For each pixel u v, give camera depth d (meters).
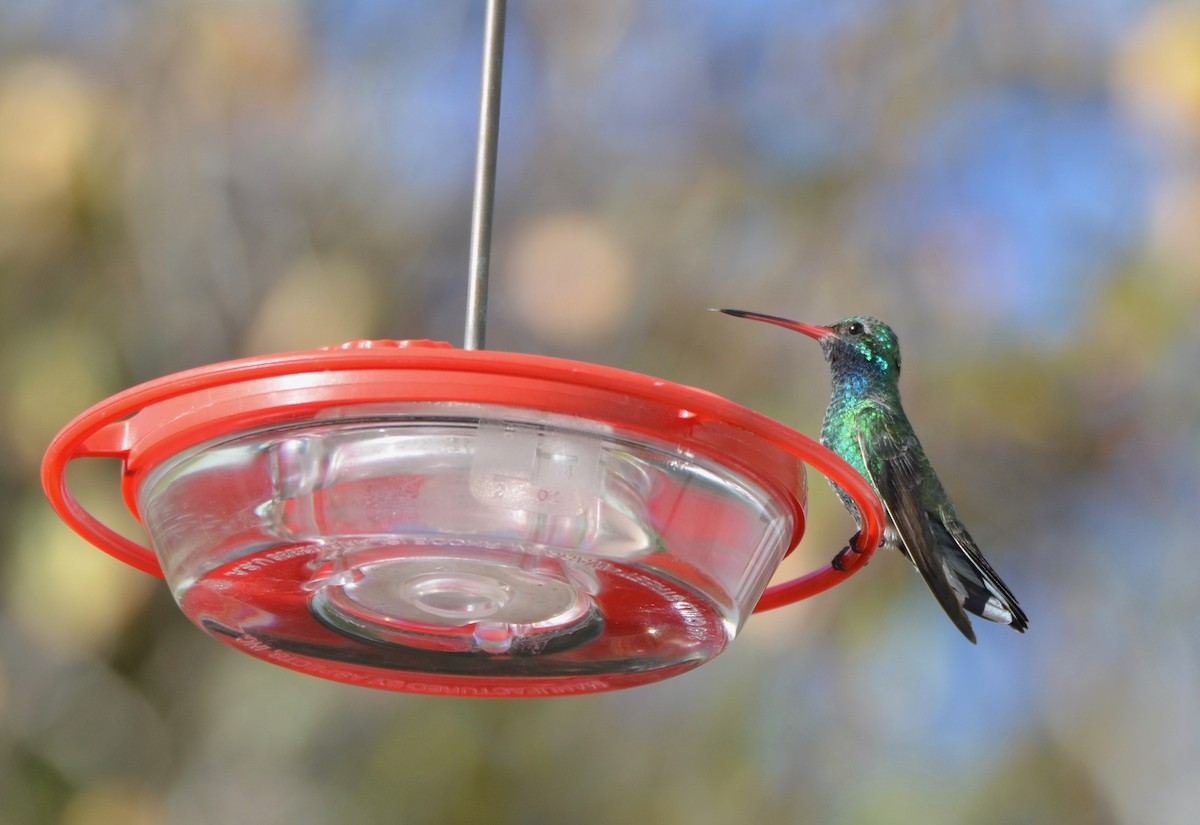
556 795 11.85
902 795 11.77
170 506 4.82
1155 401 12.45
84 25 12.08
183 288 11.92
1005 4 13.25
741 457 4.73
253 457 4.60
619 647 5.14
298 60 12.34
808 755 11.95
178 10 12.09
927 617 12.14
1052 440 12.53
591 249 12.49
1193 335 12.27
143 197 11.76
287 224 12.52
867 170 12.92
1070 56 13.20
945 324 12.42
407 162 13.12
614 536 4.55
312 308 12.07
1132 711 12.60
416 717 11.77
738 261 12.74
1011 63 13.23
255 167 12.53
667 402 4.51
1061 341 12.36
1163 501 12.76
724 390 12.30
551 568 4.68
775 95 13.43
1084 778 12.37
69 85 11.52
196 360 11.86
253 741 11.55
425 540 4.48
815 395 12.16
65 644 10.93
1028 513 12.68
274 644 5.18
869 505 5.11
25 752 11.24
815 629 12.10
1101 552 12.80
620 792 11.89
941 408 12.35
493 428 4.49
